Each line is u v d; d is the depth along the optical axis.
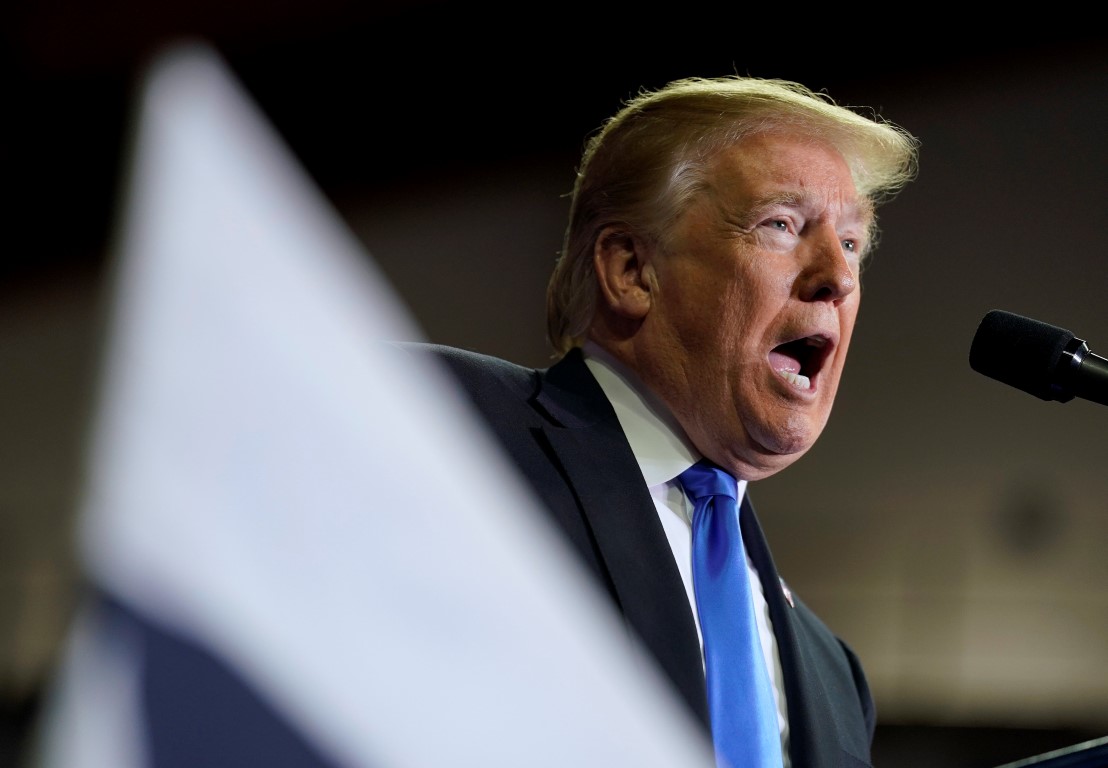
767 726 2.43
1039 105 9.11
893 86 9.15
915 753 8.77
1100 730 8.62
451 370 2.75
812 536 9.34
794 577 9.32
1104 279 8.95
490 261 8.89
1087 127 9.05
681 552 2.74
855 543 9.27
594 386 2.88
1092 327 8.92
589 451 2.69
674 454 2.89
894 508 9.27
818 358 2.96
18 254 6.62
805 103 3.07
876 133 3.13
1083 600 8.83
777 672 2.79
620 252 3.04
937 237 9.30
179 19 6.47
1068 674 8.80
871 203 3.31
